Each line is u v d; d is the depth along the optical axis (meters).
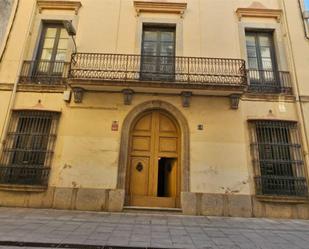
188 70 8.69
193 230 5.67
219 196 7.83
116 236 4.89
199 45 9.23
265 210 7.77
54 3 9.70
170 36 9.62
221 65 8.91
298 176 8.01
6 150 8.16
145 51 9.41
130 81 8.05
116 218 6.68
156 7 9.62
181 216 7.37
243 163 8.11
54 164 8.11
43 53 9.47
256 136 8.34
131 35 9.34
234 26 9.53
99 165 8.07
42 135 8.34
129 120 8.47
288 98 8.75
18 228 5.16
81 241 4.47
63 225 5.62
